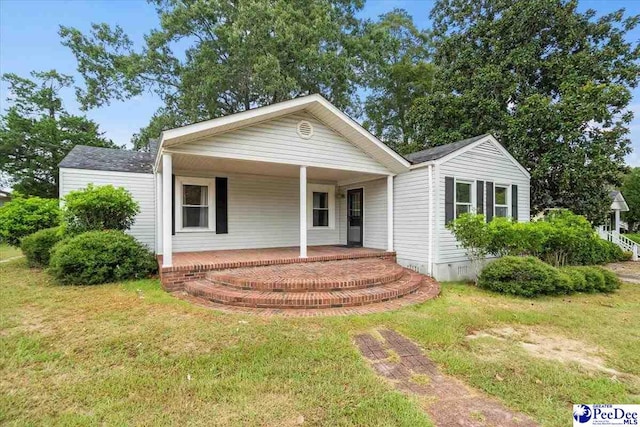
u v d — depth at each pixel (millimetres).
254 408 2480
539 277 6488
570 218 8781
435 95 15281
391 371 3137
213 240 9453
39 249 8586
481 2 15406
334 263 7824
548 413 2494
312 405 2523
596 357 3576
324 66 17625
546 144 12180
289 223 10727
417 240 8766
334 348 3572
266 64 15133
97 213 7797
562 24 12742
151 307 5004
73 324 4254
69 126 23609
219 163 7980
